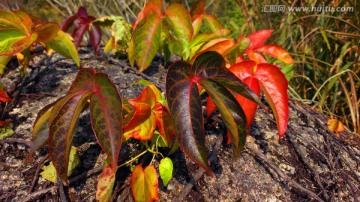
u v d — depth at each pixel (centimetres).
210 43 29
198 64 21
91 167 26
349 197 27
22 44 27
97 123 19
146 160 26
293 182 26
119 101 19
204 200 24
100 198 22
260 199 25
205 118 29
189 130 19
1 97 29
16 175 25
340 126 33
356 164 30
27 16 29
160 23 29
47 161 26
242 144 21
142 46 29
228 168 26
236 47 27
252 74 25
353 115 41
